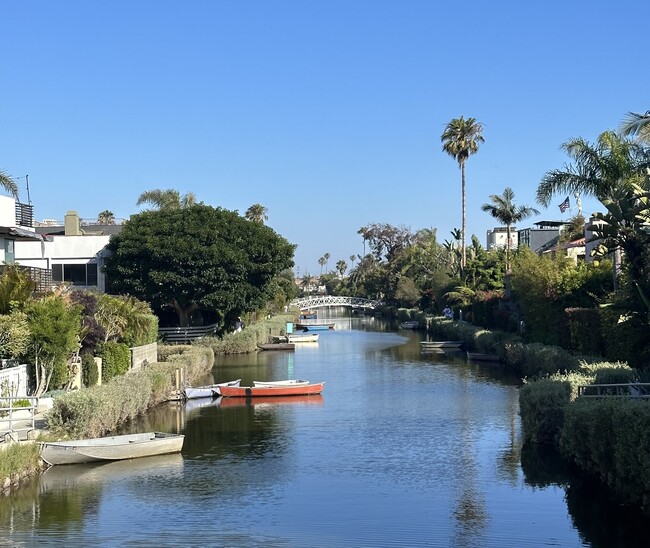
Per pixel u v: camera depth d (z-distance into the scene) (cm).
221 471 2580
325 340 9069
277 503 2177
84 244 6738
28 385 3356
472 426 3334
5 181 3859
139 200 8250
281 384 4512
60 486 2383
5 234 4309
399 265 15000
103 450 2667
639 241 2672
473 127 9344
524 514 2036
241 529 1938
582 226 8162
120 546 1802
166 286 6569
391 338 9262
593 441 2109
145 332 5106
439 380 5006
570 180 3519
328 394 4509
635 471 1886
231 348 7238
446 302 9919
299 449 2936
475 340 7012
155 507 2145
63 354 3441
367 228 17950
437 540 1831
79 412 2820
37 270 4466
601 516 1997
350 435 3203
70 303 3822
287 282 11600
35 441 2612
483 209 8281
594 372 2881
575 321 4122
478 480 2412
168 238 6519
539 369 4647
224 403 4228
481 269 9238
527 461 2642
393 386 4778
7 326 3169
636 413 1873
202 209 6831
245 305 6906
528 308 5406
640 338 2641
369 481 2428
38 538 1872
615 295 3253
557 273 4847
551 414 2698
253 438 3177
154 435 2914
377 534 1888
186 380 4822
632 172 3428
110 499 2228
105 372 4106
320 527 1944
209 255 6544
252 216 13688
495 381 4866
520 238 10594
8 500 2233
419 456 2769
